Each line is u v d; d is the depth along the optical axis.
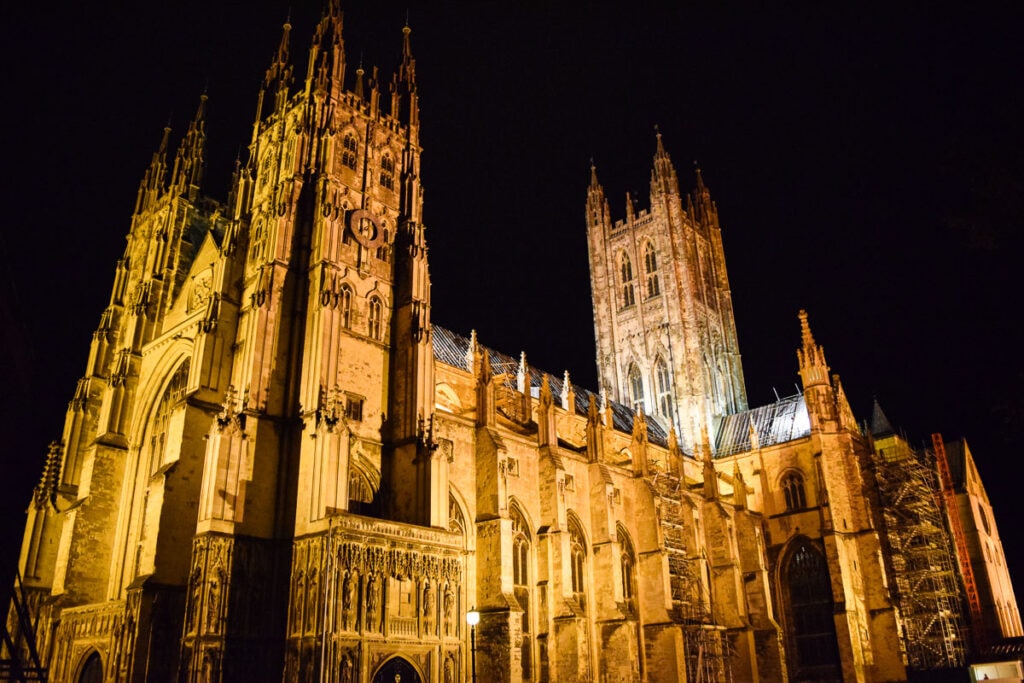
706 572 92.75
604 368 141.38
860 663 91.75
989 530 123.44
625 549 85.38
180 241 86.19
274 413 61.50
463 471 71.38
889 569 101.50
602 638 76.44
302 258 68.19
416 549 58.53
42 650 66.50
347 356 66.31
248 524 56.38
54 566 73.50
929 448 123.81
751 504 110.56
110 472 73.62
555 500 75.56
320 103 74.62
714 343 139.62
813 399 107.06
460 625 60.41
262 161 76.50
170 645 56.19
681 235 139.00
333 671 50.38
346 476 57.88
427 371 69.06
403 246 75.44
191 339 72.94
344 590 52.88
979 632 105.81
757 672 88.50
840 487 102.06
